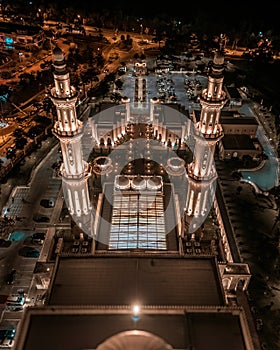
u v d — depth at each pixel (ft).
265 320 392.06
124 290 311.47
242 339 248.32
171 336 244.83
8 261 448.65
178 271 329.52
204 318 258.98
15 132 634.02
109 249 399.65
